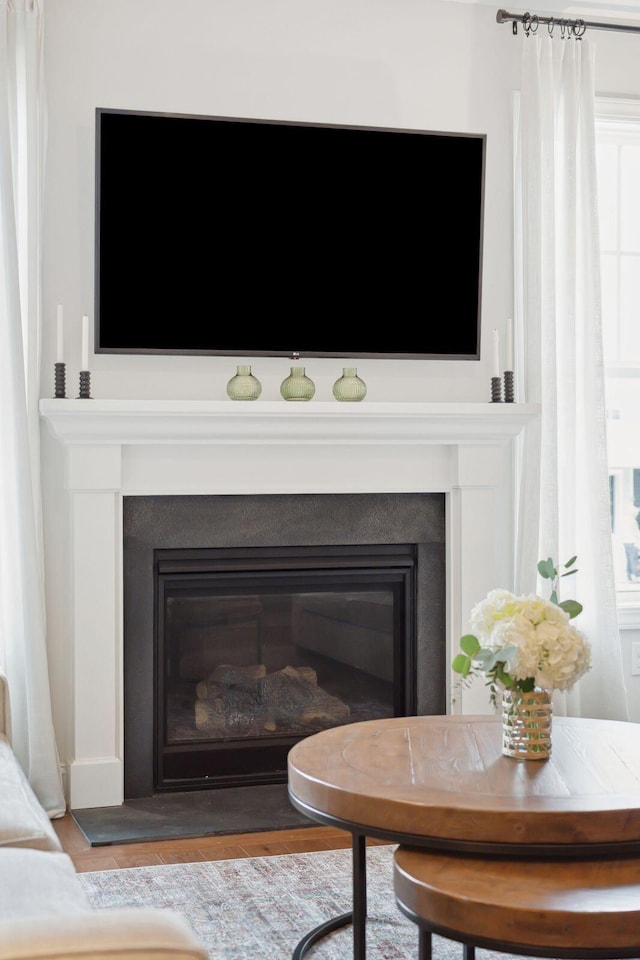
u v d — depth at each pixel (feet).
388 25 14.11
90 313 13.04
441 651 14.14
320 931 8.70
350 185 13.43
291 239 13.28
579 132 14.55
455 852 6.93
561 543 14.44
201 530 13.19
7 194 12.10
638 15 15.06
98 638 12.56
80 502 12.49
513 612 8.16
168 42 13.32
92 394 13.08
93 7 13.03
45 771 12.12
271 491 13.32
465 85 14.39
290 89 13.76
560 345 14.51
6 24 12.25
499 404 13.46
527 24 14.34
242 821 11.90
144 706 12.94
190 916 9.23
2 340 12.40
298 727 13.76
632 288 15.78
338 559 13.80
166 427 12.53
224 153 12.98
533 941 5.86
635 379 15.79
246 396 12.91
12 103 12.39
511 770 7.77
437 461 13.96
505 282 14.58
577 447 14.60
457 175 13.76
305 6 13.79
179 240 12.91
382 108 14.10
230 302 13.12
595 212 14.43
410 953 8.53
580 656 8.04
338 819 7.22
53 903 5.32
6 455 12.33
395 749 8.39
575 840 6.73
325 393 13.93
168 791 13.10
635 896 6.08
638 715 15.19
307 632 13.83
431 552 14.11
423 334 13.80
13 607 12.37
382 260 13.60
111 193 12.64
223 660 13.52
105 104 13.09
